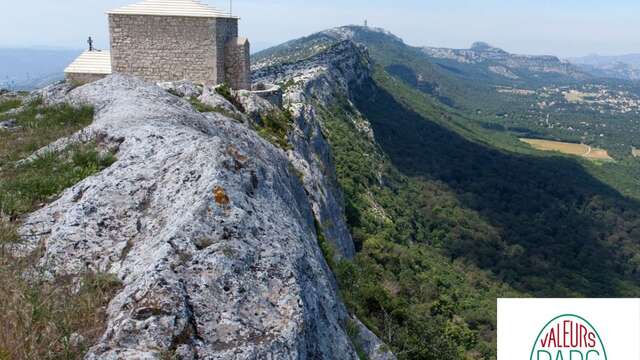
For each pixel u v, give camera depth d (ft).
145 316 14.94
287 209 24.32
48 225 20.70
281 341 15.67
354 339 29.27
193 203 19.27
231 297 16.33
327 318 21.49
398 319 75.00
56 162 26.86
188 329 14.90
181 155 22.91
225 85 82.38
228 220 18.85
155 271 16.05
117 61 89.10
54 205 21.83
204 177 20.70
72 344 14.71
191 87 70.33
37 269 18.10
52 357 14.30
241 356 14.76
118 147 26.84
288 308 16.96
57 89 42.55
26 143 31.19
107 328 15.06
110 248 19.19
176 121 31.19
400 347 67.21
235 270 17.10
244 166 23.22
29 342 14.60
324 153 131.03
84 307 15.97
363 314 49.90
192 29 87.20
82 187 22.30
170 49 88.17
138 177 22.15
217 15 87.25
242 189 21.33
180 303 15.28
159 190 21.21
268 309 16.63
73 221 20.10
